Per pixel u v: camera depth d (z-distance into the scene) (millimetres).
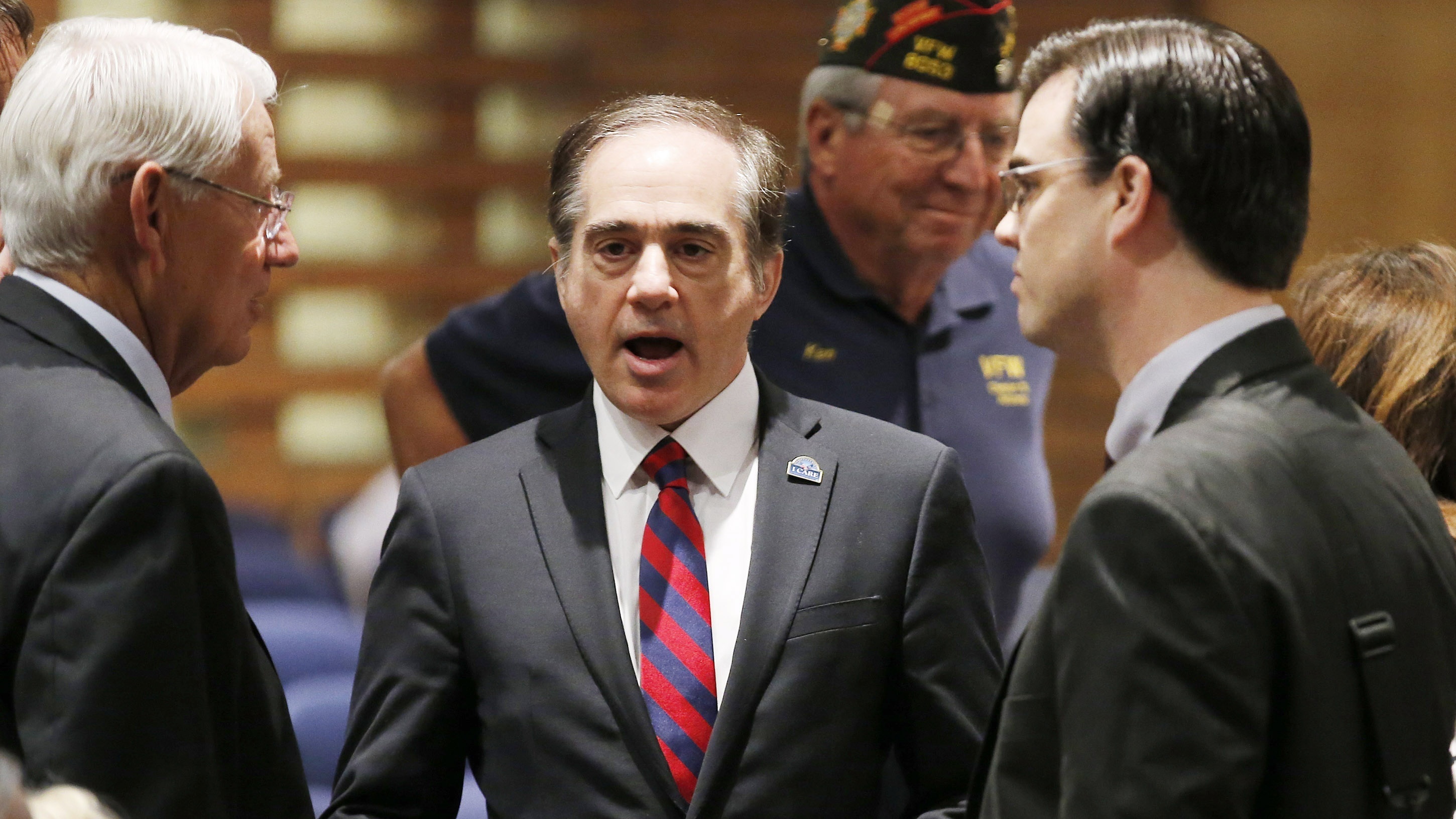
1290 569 4148
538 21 20188
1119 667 4062
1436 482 6590
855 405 8531
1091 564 4199
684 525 5801
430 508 5945
